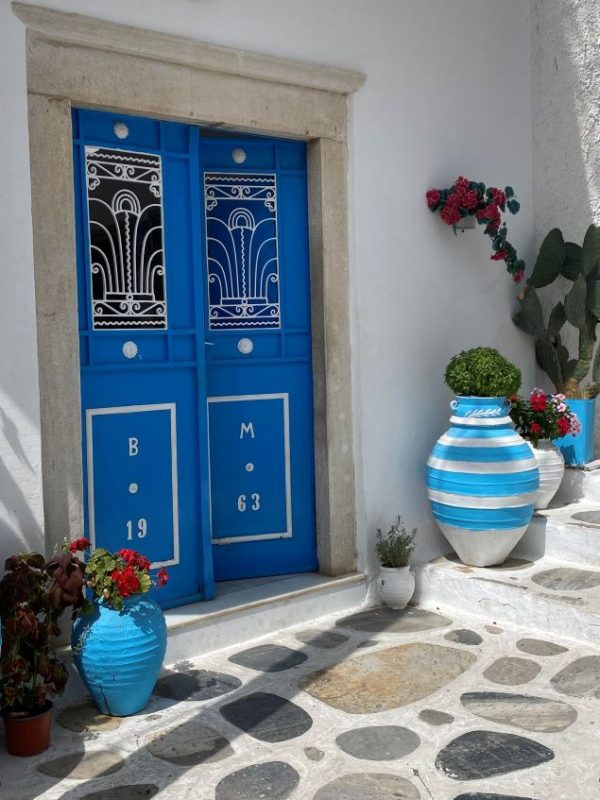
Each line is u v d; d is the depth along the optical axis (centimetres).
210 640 452
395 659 434
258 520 516
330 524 515
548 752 339
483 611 491
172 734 364
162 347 457
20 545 390
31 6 384
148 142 447
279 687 407
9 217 383
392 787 318
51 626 362
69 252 405
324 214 503
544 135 614
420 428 548
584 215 600
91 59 409
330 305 507
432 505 528
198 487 473
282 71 472
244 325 507
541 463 549
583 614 445
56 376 402
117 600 371
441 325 559
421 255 546
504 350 603
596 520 527
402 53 531
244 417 510
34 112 391
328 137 501
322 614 500
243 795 316
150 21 425
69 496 408
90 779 330
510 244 581
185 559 470
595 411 614
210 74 451
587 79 591
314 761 338
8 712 351
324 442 515
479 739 351
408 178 537
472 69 573
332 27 497
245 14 460
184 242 462
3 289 382
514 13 601
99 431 437
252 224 505
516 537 513
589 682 400
